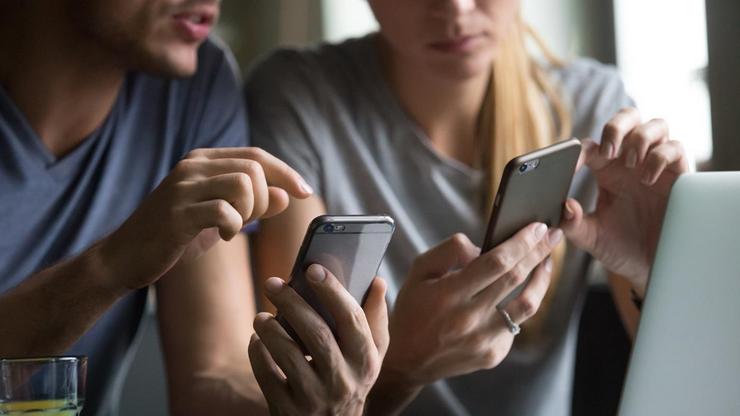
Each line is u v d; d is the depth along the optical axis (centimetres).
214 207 104
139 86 167
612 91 194
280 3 320
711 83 232
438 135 182
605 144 147
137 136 165
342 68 187
